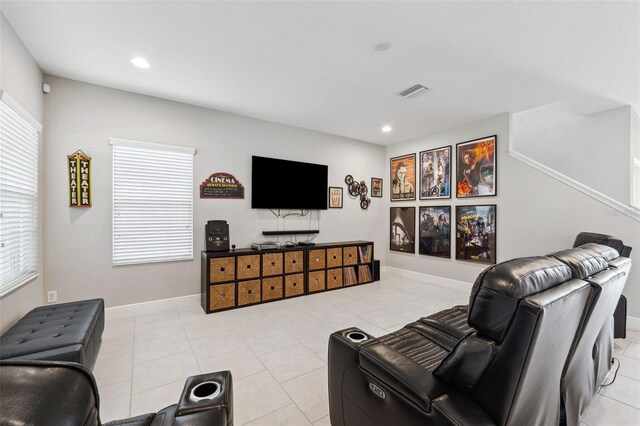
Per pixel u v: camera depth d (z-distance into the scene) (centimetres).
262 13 197
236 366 223
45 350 163
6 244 212
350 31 217
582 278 125
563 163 425
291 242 454
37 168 263
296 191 450
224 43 233
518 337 86
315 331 288
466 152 437
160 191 345
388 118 414
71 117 295
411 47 238
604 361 190
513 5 188
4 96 192
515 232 383
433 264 485
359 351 131
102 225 312
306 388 196
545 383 110
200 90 323
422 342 171
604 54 243
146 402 181
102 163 311
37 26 211
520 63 261
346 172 520
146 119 335
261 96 339
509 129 388
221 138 387
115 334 278
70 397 59
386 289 447
